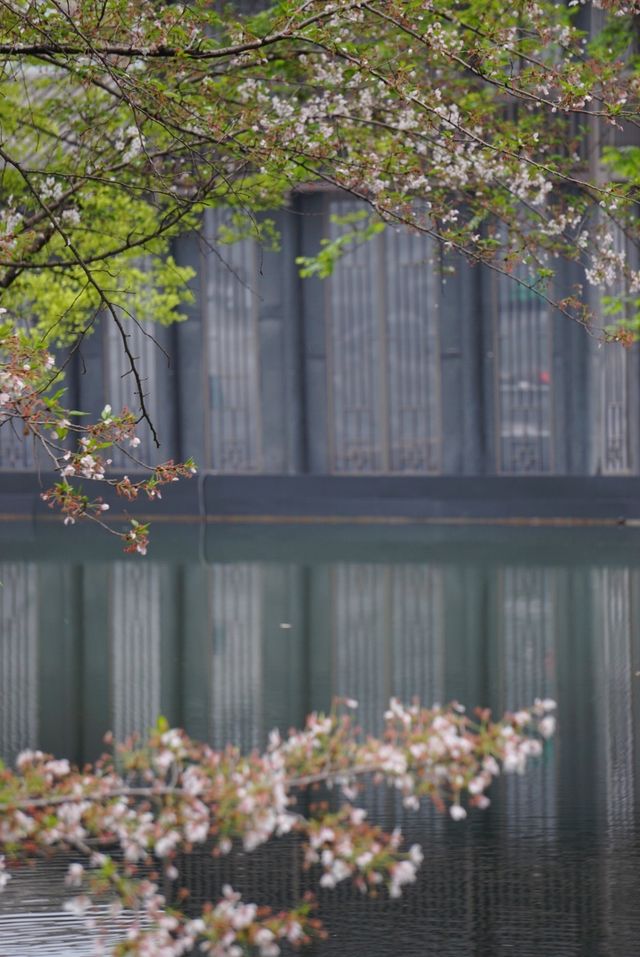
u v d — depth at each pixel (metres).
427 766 9.08
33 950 16.17
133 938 9.08
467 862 20.31
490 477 68.00
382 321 70.31
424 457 70.31
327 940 17.31
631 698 31.06
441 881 19.50
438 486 68.69
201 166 22.34
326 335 71.06
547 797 23.67
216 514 71.00
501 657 35.84
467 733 9.20
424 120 19.52
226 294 71.56
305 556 55.94
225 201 28.14
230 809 9.09
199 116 19.39
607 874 19.66
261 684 33.09
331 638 38.84
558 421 68.31
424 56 22.73
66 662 36.00
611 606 42.97
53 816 9.12
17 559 55.62
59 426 13.19
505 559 53.97
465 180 20.23
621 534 62.03
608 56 29.39
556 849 20.88
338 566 52.88
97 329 72.19
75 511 13.67
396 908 18.45
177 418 72.25
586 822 22.19
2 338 13.23
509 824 22.17
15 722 29.27
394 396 70.50
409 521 68.81
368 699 31.22
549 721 9.16
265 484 70.62
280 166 18.98
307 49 21.61
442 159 20.23
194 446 72.38
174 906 18.20
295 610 43.53
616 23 32.59
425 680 33.22
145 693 32.22
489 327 69.06
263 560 54.84
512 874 19.77
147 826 9.13
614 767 25.53
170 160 22.33
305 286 71.00
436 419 69.94
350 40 20.47
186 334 72.12
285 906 18.44
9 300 34.31
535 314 68.38
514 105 36.97
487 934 17.44
